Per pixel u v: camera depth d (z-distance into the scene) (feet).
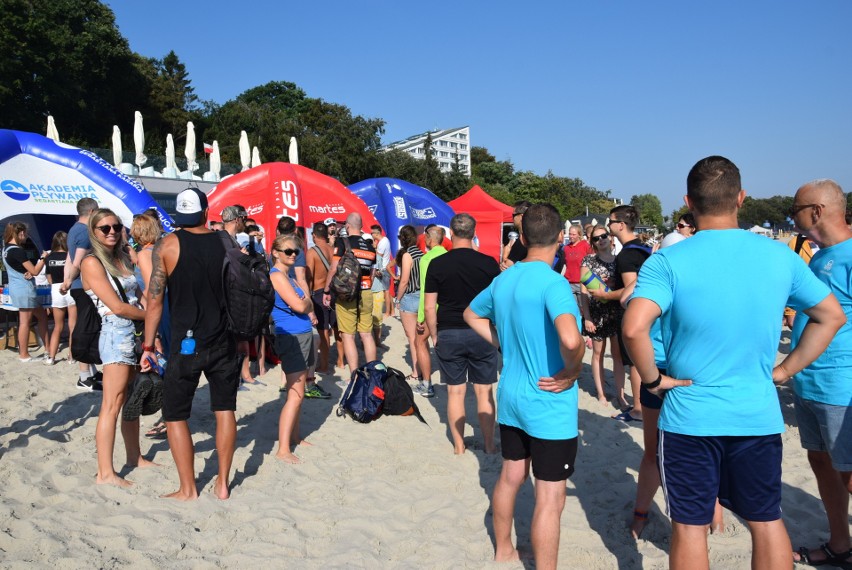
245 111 148.56
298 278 19.81
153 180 56.24
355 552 11.23
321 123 144.66
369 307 22.63
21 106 110.73
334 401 21.25
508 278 9.95
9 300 26.58
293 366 15.84
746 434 7.34
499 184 276.00
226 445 13.16
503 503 10.46
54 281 25.27
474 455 16.37
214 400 13.14
